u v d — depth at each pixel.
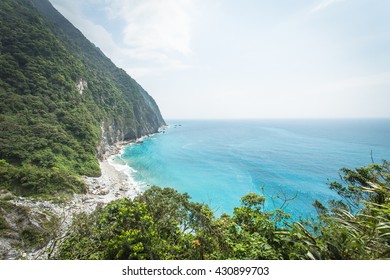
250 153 63.69
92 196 26.53
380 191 4.88
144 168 45.50
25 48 45.16
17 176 22.42
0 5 49.94
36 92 40.38
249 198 7.00
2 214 16.77
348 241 3.50
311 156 57.22
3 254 13.93
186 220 10.93
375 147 67.19
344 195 7.88
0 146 25.83
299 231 4.24
